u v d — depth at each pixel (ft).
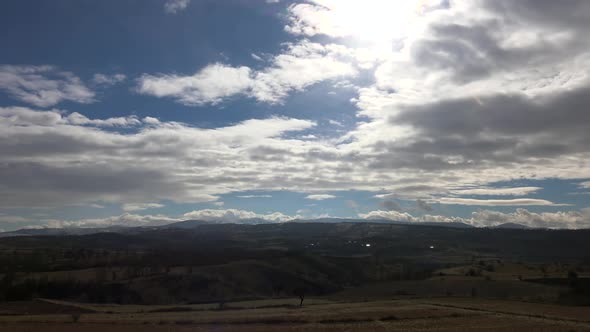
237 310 344.69
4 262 616.39
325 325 256.93
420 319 283.79
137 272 586.04
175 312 335.06
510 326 249.96
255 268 647.15
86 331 233.14
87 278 536.01
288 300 466.70
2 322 265.54
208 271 602.85
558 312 321.73
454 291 510.17
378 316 290.76
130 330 238.07
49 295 476.13
